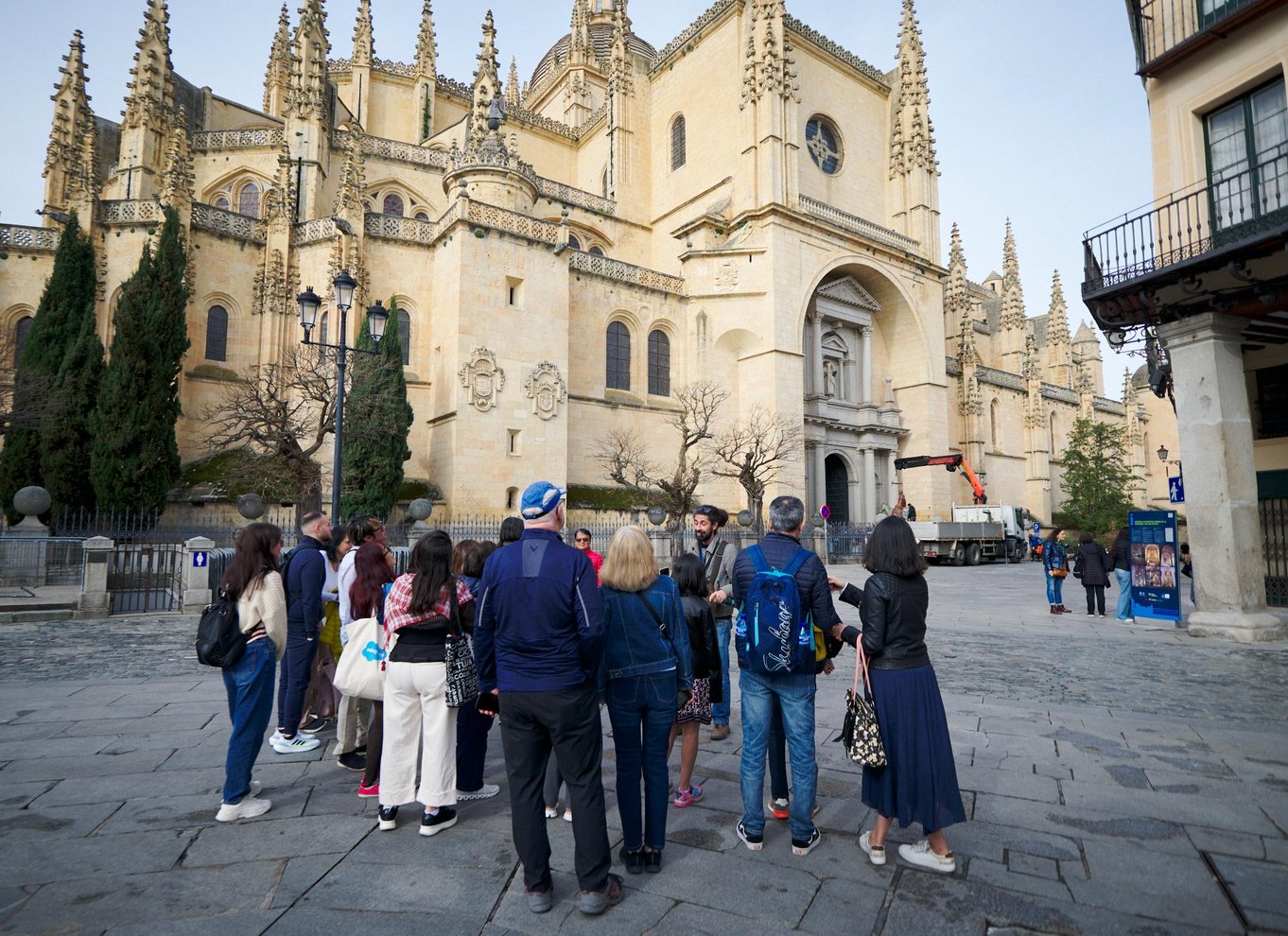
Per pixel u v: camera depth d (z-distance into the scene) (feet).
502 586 14.48
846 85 156.97
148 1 111.34
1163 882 14.43
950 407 190.80
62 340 85.56
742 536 100.99
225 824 17.19
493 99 116.67
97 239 94.63
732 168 140.97
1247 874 14.73
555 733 13.89
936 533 129.70
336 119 133.28
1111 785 19.70
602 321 122.93
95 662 36.73
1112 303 48.93
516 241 105.60
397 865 15.30
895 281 152.05
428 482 101.30
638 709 15.34
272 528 18.44
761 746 16.22
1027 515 163.63
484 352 100.53
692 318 131.85
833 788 19.97
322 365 84.89
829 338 151.43
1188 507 47.42
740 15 141.49
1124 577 55.21
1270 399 59.26
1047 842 16.26
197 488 88.48
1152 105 50.19
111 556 62.08
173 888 14.14
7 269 94.32
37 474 82.28
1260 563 46.01
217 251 99.55
